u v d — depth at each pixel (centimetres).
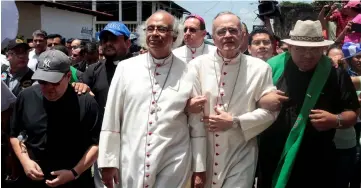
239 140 359
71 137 348
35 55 743
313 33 348
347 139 442
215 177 360
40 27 1569
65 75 340
